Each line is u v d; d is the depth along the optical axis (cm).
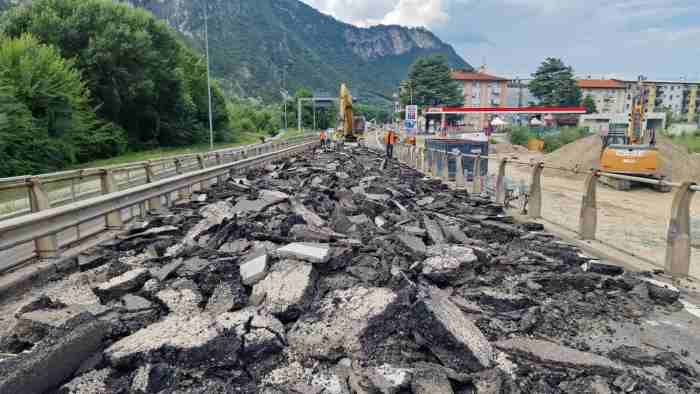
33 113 2706
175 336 380
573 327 450
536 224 897
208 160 1911
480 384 339
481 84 12575
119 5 4384
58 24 3703
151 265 619
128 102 4266
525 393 335
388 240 708
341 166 2291
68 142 2902
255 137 7825
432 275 542
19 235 545
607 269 604
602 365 358
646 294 525
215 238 717
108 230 822
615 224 1197
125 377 351
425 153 2227
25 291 555
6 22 3716
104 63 3856
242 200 1043
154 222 850
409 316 405
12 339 403
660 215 1366
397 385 335
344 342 397
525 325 435
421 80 11594
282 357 382
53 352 333
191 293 494
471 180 1850
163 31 4844
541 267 623
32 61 2727
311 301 477
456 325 394
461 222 904
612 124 2947
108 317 429
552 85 11494
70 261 636
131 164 1110
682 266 582
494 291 523
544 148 4825
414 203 1148
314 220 877
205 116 6309
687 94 13688
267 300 464
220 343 372
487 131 4969
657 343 420
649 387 339
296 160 2695
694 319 473
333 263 561
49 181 727
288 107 12000
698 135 5075
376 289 490
